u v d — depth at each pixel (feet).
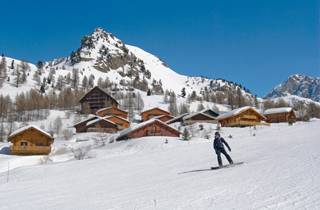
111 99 503.20
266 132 189.37
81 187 67.41
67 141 276.41
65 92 623.77
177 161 98.89
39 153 233.35
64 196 56.90
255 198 38.81
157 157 114.83
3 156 222.48
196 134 246.88
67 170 105.50
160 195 47.70
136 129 240.53
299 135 135.33
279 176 51.52
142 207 40.75
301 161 64.64
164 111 414.00
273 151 91.56
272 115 334.03
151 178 70.54
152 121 244.01
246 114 292.81
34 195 60.70
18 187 74.74
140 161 108.68
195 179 59.77
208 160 92.99
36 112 496.23
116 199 48.70
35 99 542.98
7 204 52.80
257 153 92.79
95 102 502.38
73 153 201.57
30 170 112.88
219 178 56.85
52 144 261.03
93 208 43.70
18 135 234.38
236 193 42.75
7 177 109.40
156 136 231.09
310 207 32.76
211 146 131.85
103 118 331.57
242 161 79.71
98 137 269.23
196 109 614.75
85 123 345.72
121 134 252.42
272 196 38.91
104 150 198.80
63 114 489.67
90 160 129.18
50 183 78.07
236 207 35.68
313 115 479.82
